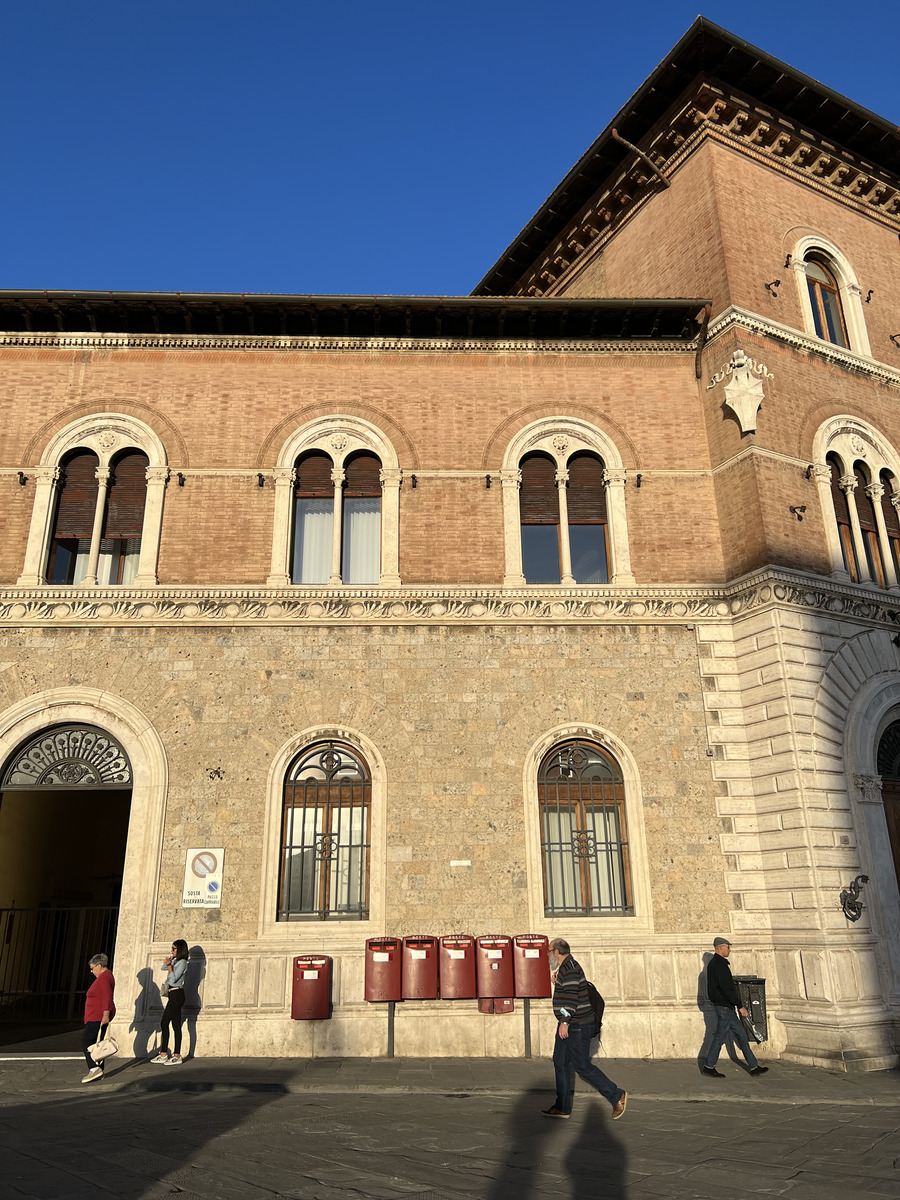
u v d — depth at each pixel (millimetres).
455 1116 9734
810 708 15062
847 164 20109
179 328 17688
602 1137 8750
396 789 14945
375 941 13750
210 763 14922
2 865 20219
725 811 15109
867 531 17766
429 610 15977
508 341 18078
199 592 15828
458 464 17219
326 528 17016
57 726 15234
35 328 17547
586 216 21531
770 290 18141
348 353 17828
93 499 16766
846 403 18172
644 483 17359
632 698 15734
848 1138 8758
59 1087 11602
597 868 15016
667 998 14117
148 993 13773
